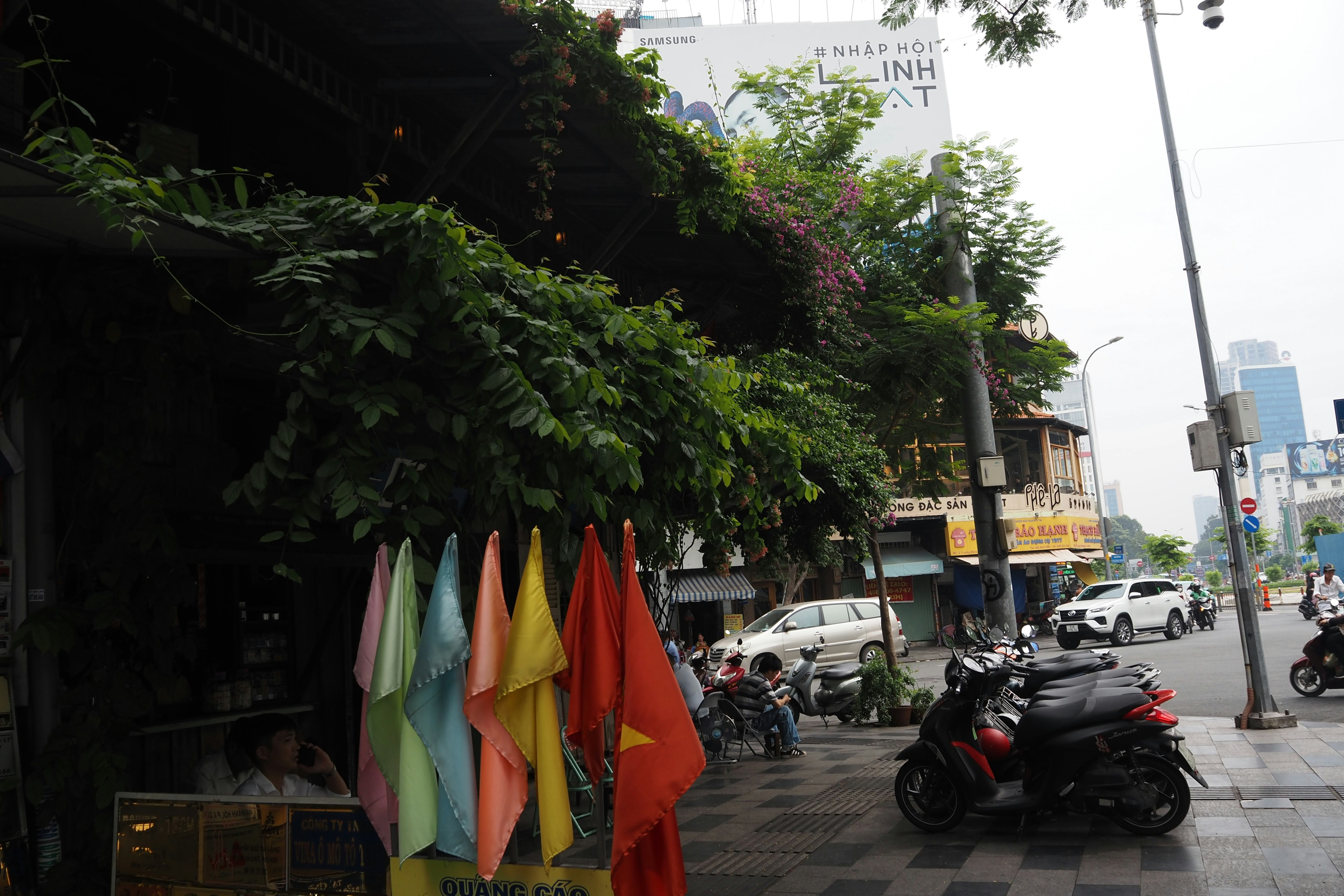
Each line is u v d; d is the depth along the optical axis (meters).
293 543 6.04
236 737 5.72
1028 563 35.12
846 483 10.76
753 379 6.64
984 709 7.66
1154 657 21.92
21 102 5.22
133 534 5.16
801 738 13.09
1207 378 11.27
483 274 4.85
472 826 3.30
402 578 3.45
